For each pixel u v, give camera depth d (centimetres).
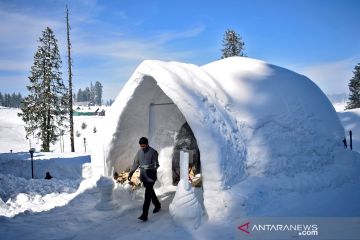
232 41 3812
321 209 563
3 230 572
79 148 4134
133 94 700
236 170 584
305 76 883
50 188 1048
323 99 817
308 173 678
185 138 884
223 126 591
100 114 7106
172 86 585
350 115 2483
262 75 781
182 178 545
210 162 544
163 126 853
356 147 1841
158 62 634
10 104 13125
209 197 542
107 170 775
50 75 2723
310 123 724
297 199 607
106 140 761
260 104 695
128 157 830
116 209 687
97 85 13812
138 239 506
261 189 587
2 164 1525
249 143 642
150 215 643
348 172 710
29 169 1522
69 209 703
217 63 848
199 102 580
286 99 725
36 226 600
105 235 549
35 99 2708
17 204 838
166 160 872
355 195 632
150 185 618
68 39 2489
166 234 511
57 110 2744
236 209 529
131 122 773
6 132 5016
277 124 680
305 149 693
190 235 494
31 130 2739
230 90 711
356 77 4781
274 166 641
